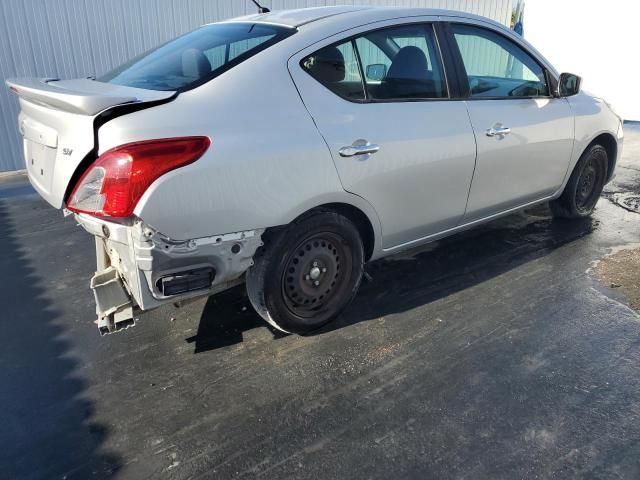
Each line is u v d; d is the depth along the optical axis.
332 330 2.88
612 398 2.31
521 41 3.57
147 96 2.19
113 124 2.01
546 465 1.96
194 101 2.21
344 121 2.56
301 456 2.02
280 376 2.50
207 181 2.09
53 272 3.72
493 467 1.95
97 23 6.82
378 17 2.84
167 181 2.00
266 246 2.47
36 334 2.91
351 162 2.56
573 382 2.42
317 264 2.66
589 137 4.03
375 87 2.75
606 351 2.65
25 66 6.50
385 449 2.05
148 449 2.08
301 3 8.27
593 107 4.12
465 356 2.63
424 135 2.86
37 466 2.00
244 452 2.05
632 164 6.61
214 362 2.62
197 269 2.19
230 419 2.23
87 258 3.96
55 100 2.08
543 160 3.71
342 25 2.70
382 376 2.49
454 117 3.04
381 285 3.39
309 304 2.72
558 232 4.24
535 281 3.40
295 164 2.35
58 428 2.19
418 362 2.59
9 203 5.36
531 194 3.78
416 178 2.88
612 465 1.95
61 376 2.54
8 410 2.30
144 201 1.96
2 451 2.07
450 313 3.04
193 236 2.11
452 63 3.12
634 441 2.07
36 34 6.46
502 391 2.37
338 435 2.12
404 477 1.92
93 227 2.18
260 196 2.25
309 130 2.42
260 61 2.43
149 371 2.57
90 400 2.37
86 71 6.91
